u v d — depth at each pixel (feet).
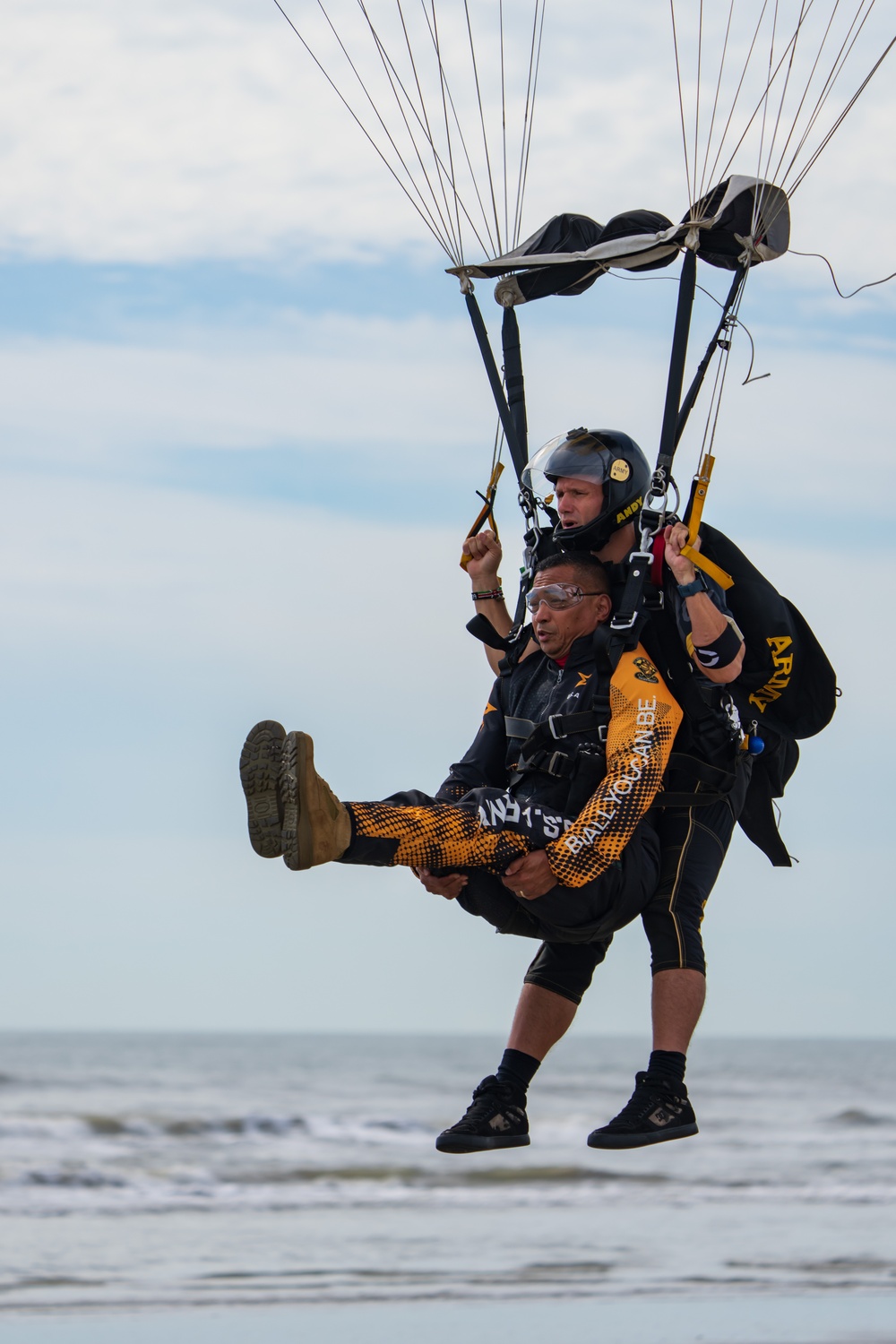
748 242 56.13
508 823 50.29
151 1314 154.20
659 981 53.36
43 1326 146.72
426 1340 138.00
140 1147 329.11
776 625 54.39
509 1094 56.90
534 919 54.08
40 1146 323.78
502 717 56.80
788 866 61.31
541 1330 143.23
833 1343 134.00
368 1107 455.22
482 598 61.98
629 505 55.62
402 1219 241.35
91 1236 217.56
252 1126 364.79
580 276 62.80
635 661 52.80
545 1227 231.71
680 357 55.31
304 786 46.70
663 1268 188.14
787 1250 205.16
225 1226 230.48
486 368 62.13
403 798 50.39
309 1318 151.43
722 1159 342.44
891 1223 236.84
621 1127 51.16
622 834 50.55
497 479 62.44
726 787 54.29
